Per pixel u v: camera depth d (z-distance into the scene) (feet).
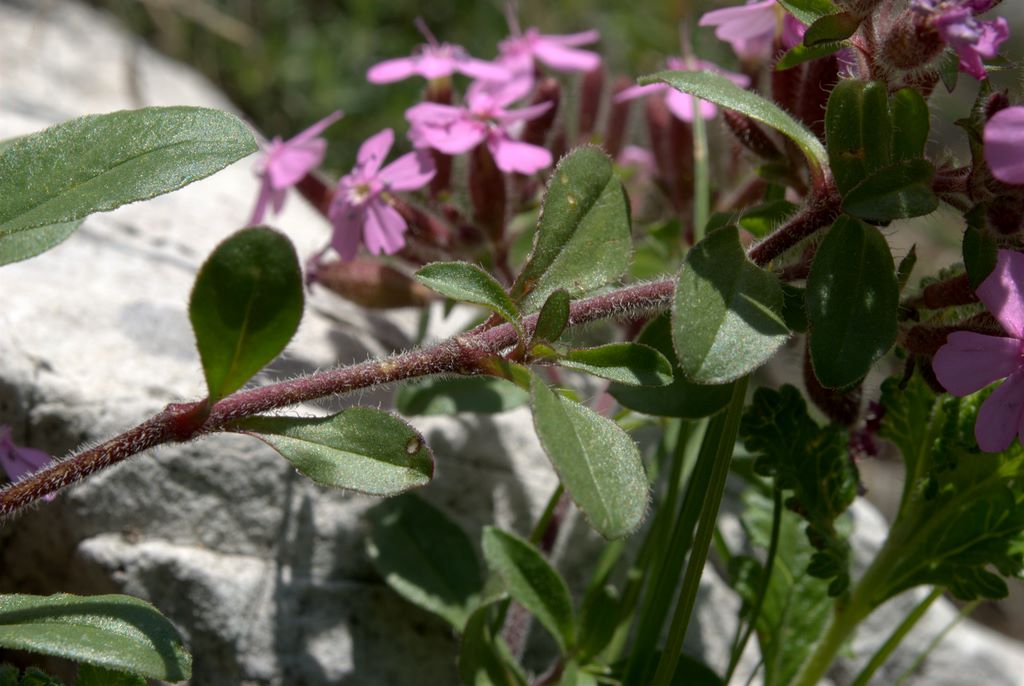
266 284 0.50
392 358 0.54
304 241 0.80
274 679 0.62
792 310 0.57
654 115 0.75
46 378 0.63
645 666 0.60
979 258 0.54
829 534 0.60
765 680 0.63
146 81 1.02
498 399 0.64
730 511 0.71
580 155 0.57
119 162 0.53
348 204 0.66
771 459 0.61
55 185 0.53
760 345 0.52
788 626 0.64
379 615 0.64
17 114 0.83
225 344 0.51
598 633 0.62
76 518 0.62
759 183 0.69
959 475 0.60
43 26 1.01
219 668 0.62
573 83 0.82
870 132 0.55
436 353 0.54
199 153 0.54
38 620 0.51
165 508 0.63
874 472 0.98
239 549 0.63
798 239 0.56
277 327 0.51
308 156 0.68
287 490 0.64
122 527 0.62
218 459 0.63
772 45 0.64
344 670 0.63
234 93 1.19
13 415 0.63
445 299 0.68
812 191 0.56
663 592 0.60
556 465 0.50
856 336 0.53
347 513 0.65
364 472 0.53
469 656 0.60
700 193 0.68
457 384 0.65
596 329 0.74
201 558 0.63
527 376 0.54
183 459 0.63
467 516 0.67
